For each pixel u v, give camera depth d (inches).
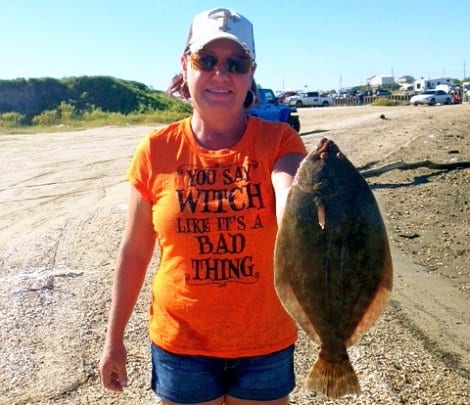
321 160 106.3
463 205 491.5
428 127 1010.7
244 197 116.4
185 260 118.2
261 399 120.5
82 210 507.5
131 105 2415.1
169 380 121.9
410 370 219.6
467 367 223.1
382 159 678.5
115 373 129.2
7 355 238.1
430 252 381.4
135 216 126.0
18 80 2364.7
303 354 234.5
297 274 106.9
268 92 980.6
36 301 293.3
